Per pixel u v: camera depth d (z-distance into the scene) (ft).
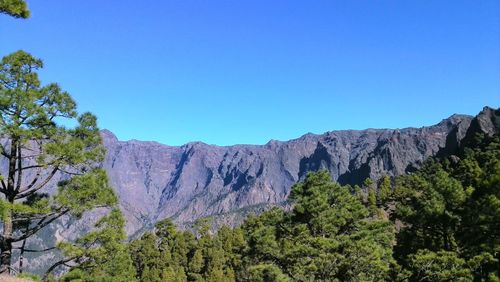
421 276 114.73
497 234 111.86
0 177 66.69
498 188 114.93
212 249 265.95
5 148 72.49
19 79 68.28
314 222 119.55
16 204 65.82
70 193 69.41
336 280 108.17
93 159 73.41
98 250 72.38
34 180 73.00
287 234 130.00
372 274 113.09
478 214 113.50
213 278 240.73
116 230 76.13
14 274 71.15
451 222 121.39
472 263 104.88
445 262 106.73
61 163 70.38
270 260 123.65
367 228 129.08
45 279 72.54
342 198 130.00
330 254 106.42
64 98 70.79
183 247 285.23
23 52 68.39
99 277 75.66
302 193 131.34
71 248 70.28
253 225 227.20
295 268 109.50
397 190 271.49
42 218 71.61
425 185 137.08
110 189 75.41
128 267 91.56
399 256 134.41
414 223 131.13
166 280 249.14
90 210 72.18
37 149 72.74
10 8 46.83
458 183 124.77
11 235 70.03
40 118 67.36
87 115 73.87
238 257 243.81
